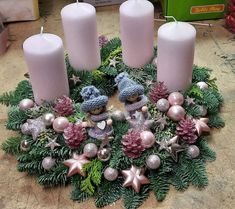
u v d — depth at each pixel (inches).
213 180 15.4
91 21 17.8
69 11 17.8
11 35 25.7
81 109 15.2
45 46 16.1
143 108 15.6
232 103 19.0
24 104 17.1
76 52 18.6
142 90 15.2
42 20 27.2
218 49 23.2
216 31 24.9
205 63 22.0
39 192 15.4
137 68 19.4
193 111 16.6
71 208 14.7
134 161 15.0
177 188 15.1
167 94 16.7
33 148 15.7
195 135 15.8
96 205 14.6
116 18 27.0
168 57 16.4
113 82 19.5
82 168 14.8
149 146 15.1
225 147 16.8
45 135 15.9
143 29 18.3
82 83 18.4
